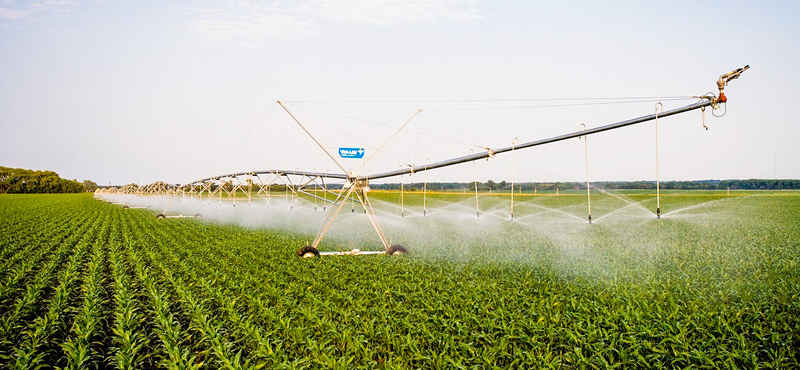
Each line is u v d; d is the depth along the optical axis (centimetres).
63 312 1122
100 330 1015
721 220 3300
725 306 1009
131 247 2155
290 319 1002
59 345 893
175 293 1298
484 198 7256
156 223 3753
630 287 1218
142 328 1018
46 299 1263
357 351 869
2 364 855
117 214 5078
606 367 768
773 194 7438
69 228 3275
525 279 1360
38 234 2905
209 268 1616
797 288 1145
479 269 1545
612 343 834
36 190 17075
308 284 1381
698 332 893
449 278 1389
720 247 1961
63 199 10425
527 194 8381
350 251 2014
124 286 1330
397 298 1210
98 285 1330
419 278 1397
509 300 1134
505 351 841
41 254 2047
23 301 1162
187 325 1058
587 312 1016
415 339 916
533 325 931
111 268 1709
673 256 1759
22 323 1072
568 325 954
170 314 1054
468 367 800
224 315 1086
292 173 2295
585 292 1193
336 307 1091
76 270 1625
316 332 965
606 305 1076
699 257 1711
